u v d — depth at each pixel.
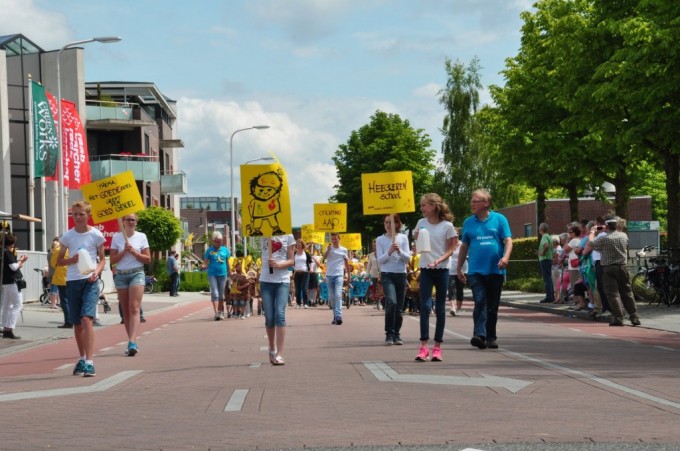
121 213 14.37
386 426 7.17
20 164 48.78
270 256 12.06
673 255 24.72
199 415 7.98
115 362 13.56
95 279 11.77
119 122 62.16
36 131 35.03
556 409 7.88
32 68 49.69
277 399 8.80
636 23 24.58
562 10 39.34
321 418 7.63
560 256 28.52
